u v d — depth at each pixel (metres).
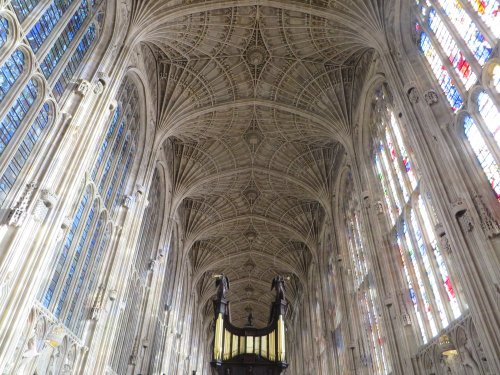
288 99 28.77
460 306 13.79
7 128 11.74
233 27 24.23
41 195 12.45
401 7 18.61
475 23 13.33
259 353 31.38
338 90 27.14
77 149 14.45
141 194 23.42
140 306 25.50
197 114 28.52
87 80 16.33
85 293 17.22
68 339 15.27
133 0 20.28
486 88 12.61
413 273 18.31
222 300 35.09
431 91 15.77
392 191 21.19
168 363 31.45
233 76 27.45
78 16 16.16
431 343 15.70
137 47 21.80
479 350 12.40
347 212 30.58
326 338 34.41
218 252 47.34
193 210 40.06
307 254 45.47
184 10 21.70
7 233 11.24
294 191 37.72
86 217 17.12
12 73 11.91
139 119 24.56
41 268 11.92
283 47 25.56
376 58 22.20
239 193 39.12
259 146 33.59
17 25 11.62
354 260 28.16
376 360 22.53
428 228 16.83
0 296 10.62
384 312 19.52
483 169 13.10
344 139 27.38
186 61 25.86
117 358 20.70
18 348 11.97
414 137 15.84
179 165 33.66
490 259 11.52
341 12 21.69
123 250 20.56
